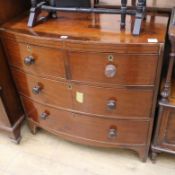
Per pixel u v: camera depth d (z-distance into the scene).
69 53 1.02
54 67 1.10
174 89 1.16
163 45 0.90
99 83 1.07
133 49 0.92
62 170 1.39
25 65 1.20
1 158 1.48
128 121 1.19
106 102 1.13
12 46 1.17
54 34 1.04
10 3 1.23
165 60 1.17
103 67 1.01
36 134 1.61
